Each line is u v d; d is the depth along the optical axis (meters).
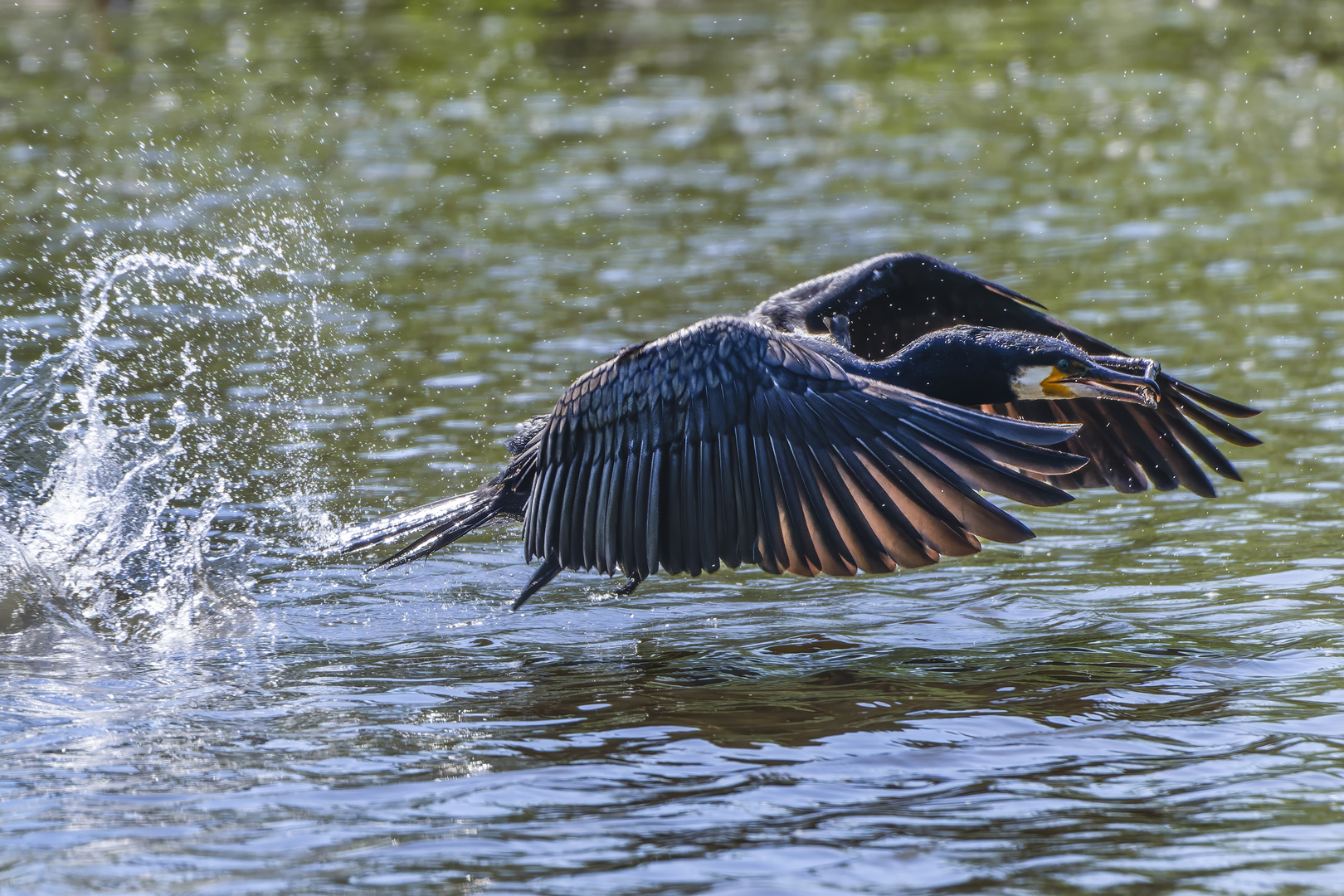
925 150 29.17
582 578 12.12
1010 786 7.93
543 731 8.84
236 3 45.28
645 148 29.64
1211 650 10.07
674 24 42.97
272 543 12.45
